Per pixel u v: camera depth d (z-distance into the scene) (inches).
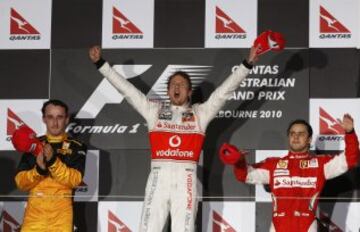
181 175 549.0
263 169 565.6
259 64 627.8
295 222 546.3
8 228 622.8
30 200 554.3
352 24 625.6
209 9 634.2
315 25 627.8
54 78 636.7
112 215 619.8
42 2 642.8
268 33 558.3
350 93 619.8
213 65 629.9
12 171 628.1
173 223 540.4
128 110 630.5
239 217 612.1
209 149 621.9
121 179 624.1
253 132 621.3
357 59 622.2
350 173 610.9
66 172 544.1
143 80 632.4
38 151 538.3
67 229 551.2
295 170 558.9
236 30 631.2
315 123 619.8
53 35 640.4
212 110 565.0
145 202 547.5
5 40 641.0
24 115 634.2
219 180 617.3
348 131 544.4
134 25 637.3
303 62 625.6
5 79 637.3
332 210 609.0
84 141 629.6
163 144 555.8
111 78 563.8
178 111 568.7
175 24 635.5
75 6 642.2
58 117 572.7
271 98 623.8
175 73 577.6
